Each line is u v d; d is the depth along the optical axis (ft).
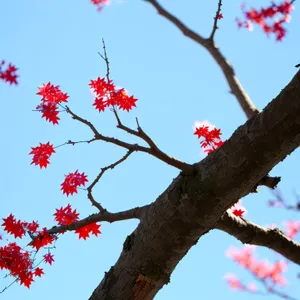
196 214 11.19
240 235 13.87
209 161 11.07
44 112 12.62
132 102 12.71
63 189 13.62
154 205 11.74
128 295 11.74
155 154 11.30
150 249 11.68
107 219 12.71
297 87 9.84
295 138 10.18
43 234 13.39
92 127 11.67
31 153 13.94
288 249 14.16
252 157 10.53
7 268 13.48
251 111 14.93
